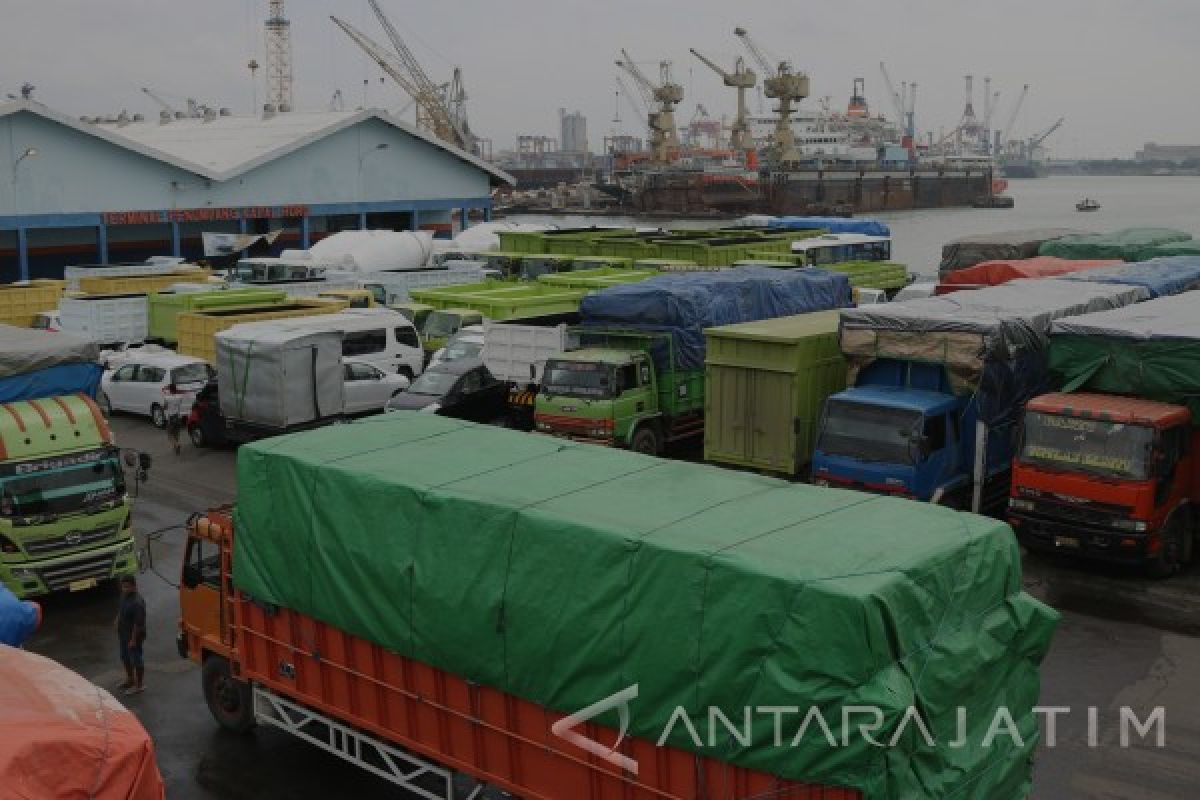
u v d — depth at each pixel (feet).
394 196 248.11
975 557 28.17
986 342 61.41
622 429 75.51
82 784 21.16
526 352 85.61
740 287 84.12
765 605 25.67
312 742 37.70
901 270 145.79
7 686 23.25
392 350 102.78
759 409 70.95
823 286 94.07
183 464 83.82
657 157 622.13
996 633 28.50
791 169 501.97
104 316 119.24
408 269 158.51
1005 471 66.33
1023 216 542.98
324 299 120.26
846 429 62.03
